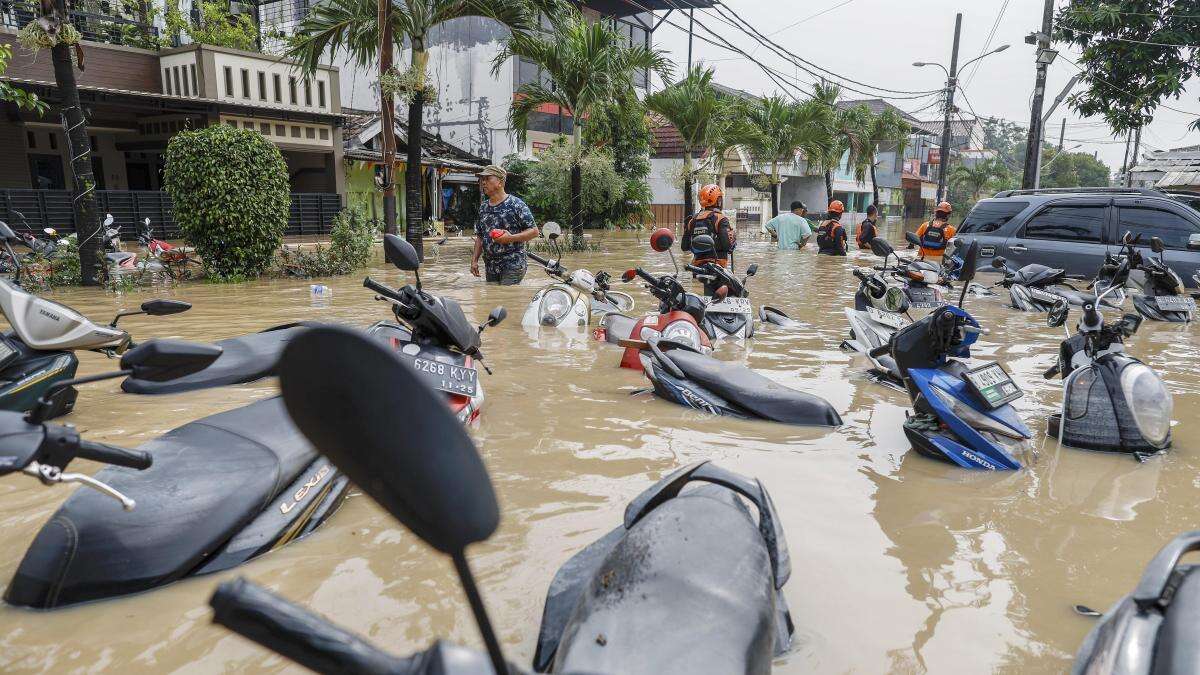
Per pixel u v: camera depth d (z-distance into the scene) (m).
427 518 0.73
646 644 1.53
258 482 2.77
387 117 14.55
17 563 2.58
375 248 17.47
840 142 37.81
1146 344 7.43
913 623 2.36
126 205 19.83
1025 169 21.84
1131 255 8.44
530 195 28.19
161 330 7.21
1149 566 1.91
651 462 3.78
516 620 2.32
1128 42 17.47
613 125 29.34
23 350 4.11
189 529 2.52
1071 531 3.08
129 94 18.48
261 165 11.99
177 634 2.22
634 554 1.85
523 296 9.41
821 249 18.16
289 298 9.78
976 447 3.87
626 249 19.95
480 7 15.37
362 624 2.28
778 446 4.12
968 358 4.82
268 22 30.45
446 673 0.75
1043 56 21.06
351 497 3.29
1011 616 2.42
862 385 5.53
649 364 5.16
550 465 3.70
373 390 0.71
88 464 3.54
